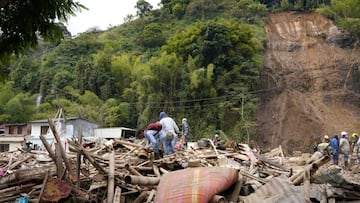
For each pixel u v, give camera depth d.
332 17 68.38
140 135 17.86
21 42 7.48
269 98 51.81
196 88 46.94
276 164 11.91
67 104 49.03
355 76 55.31
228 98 47.06
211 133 44.25
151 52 61.69
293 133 46.41
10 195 8.26
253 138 44.81
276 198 7.46
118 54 61.66
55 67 60.69
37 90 58.28
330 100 52.31
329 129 46.72
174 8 76.38
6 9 7.20
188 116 46.47
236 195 7.80
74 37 69.75
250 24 70.00
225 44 49.94
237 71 49.19
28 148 18.05
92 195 8.32
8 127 41.34
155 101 47.25
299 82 55.03
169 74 47.62
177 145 13.46
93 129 35.78
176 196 7.30
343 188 8.37
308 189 7.90
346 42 62.44
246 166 12.01
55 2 7.21
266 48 62.81
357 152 17.83
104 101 52.69
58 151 8.77
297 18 70.94
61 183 8.12
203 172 7.78
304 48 62.56
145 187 8.48
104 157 10.63
